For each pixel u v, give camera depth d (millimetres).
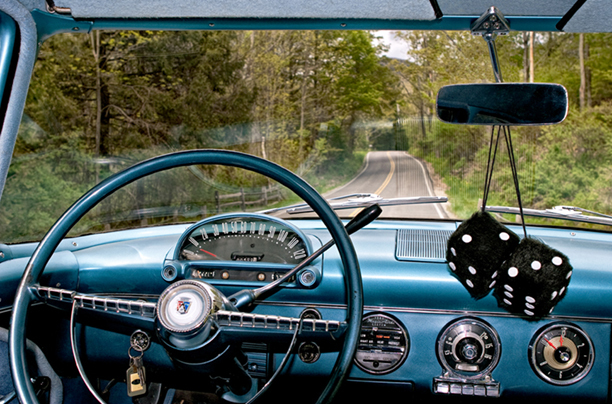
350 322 1136
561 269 1292
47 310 1672
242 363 1292
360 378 1718
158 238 2018
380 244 1836
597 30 1505
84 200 1144
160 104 13805
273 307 1700
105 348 1808
